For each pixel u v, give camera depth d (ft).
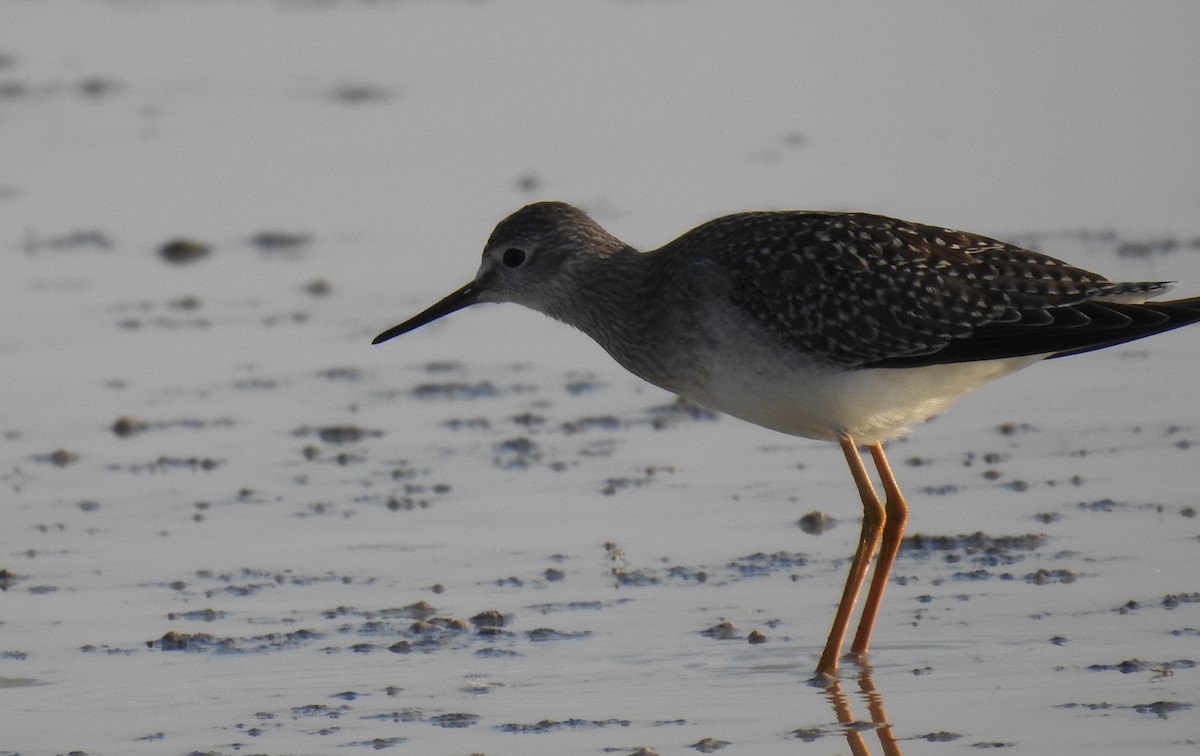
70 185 70.13
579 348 54.80
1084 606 35.06
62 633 34.96
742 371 36.70
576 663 33.35
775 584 37.29
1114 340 35.70
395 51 88.63
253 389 50.80
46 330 55.62
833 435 37.09
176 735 30.30
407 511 41.68
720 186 67.46
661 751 29.32
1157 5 89.97
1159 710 30.07
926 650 33.60
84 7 99.04
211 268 61.46
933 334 35.91
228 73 85.92
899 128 74.64
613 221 63.21
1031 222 61.98
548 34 90.48
